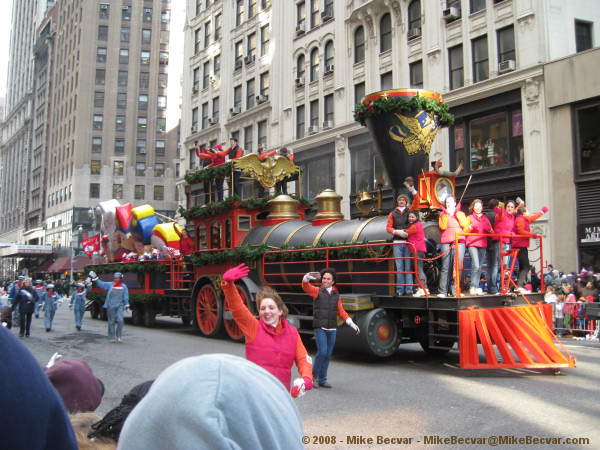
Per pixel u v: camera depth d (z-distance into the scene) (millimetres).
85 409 2344
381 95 9891
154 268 16484
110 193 62594
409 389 7004
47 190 73375
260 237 12352
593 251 17656
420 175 9656
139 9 65875
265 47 33656
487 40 21203
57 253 63938
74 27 68062
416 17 24312
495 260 9070
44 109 81188
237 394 1220
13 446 1051
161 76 65938
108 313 12617
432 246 9445
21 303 13977
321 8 29438
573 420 5332
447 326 8461
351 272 9500
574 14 19938
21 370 1091
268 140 32469
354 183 26625
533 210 19188
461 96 21625
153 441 1177
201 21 40656
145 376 8133
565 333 14172
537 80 19344
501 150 20656
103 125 63469
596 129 18016
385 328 9078
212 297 13250
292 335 4492
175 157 65125
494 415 5570
